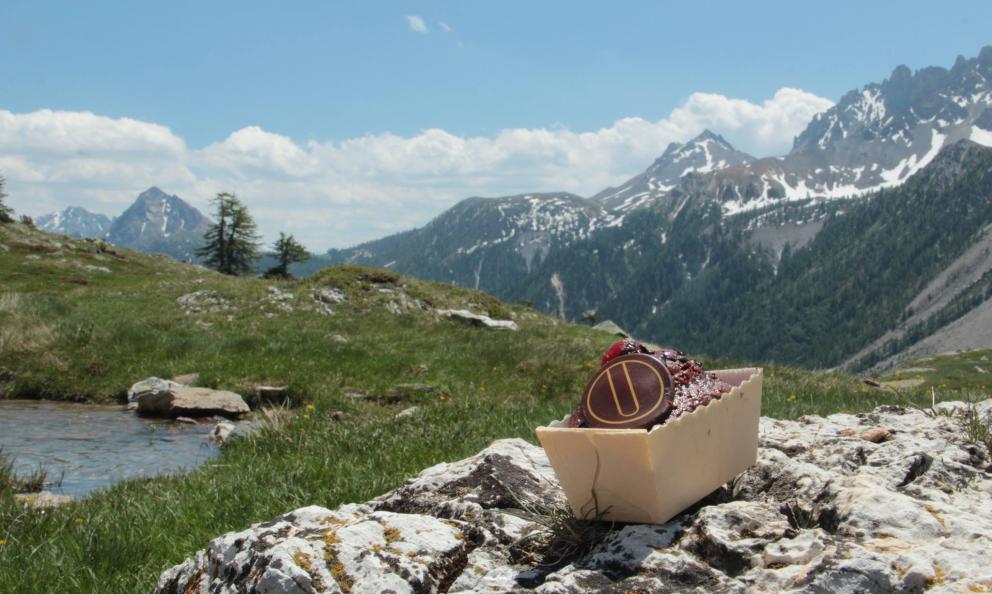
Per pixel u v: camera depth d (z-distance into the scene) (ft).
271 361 71.77
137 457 42.98
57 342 73.77
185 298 107.14
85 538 19.17
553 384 66.74
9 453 43.27
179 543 19.10
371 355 77.10
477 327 104.78
